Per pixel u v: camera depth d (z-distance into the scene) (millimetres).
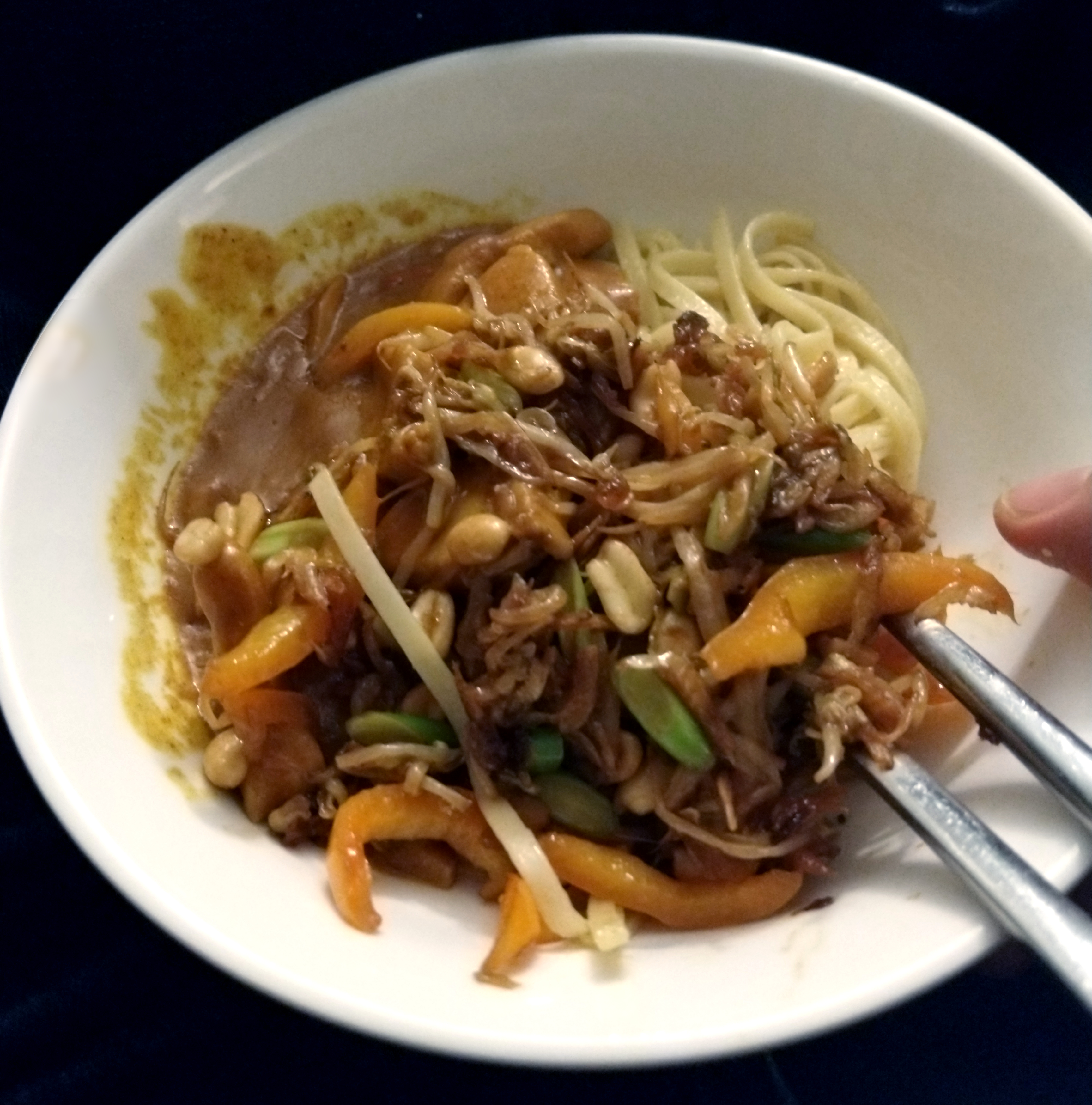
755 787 250
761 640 241
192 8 264
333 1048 257
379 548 267
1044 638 248
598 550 262
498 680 250
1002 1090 256
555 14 297
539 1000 213
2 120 261
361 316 301
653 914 245
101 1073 252
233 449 284
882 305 308
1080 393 267
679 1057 193
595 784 260
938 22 305
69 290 270
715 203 313
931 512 284
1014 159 274
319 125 281
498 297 292
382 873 255
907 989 198
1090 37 304
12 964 260
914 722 246
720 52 288
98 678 238
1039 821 218
